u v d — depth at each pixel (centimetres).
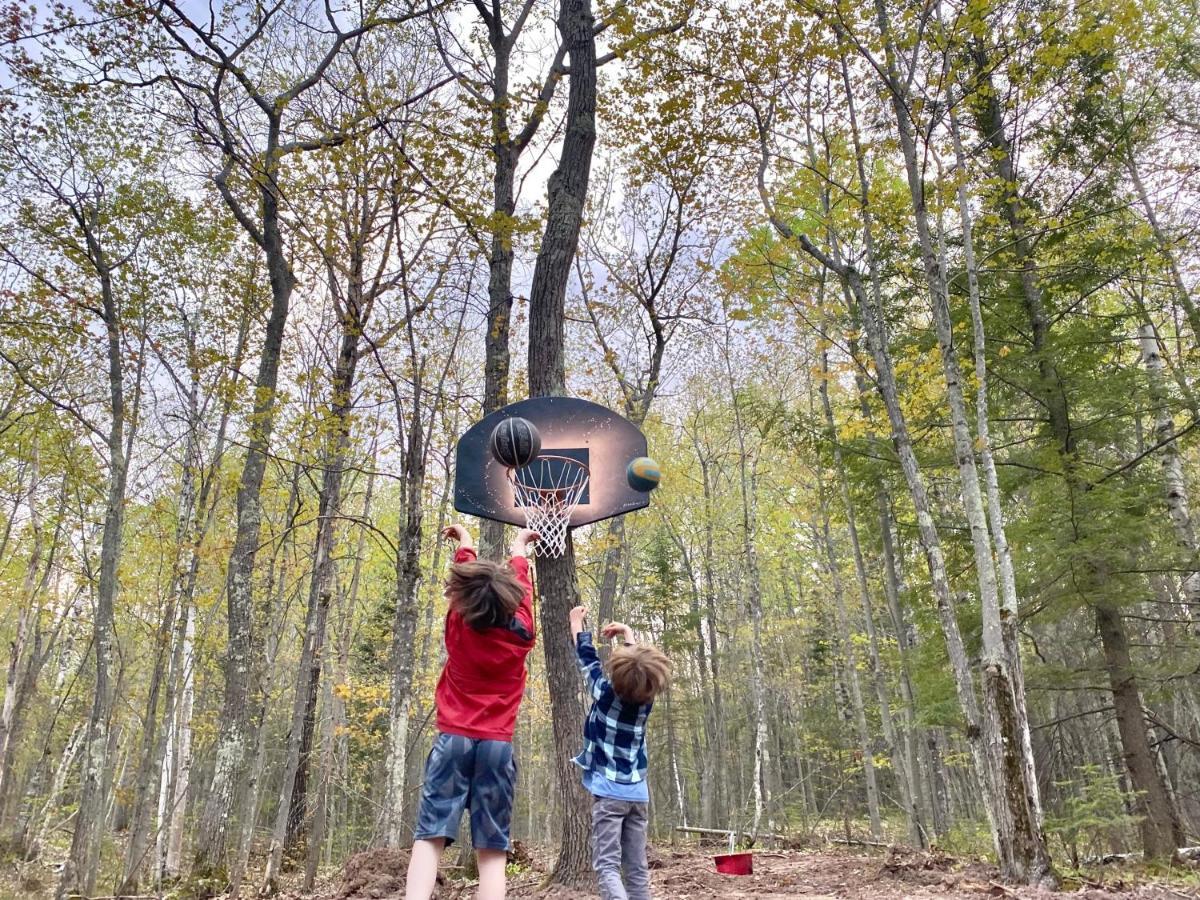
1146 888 627
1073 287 1222
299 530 1642
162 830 967
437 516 1688
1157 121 1227
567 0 918
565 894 654
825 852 1184
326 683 1736
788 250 1202
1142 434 1466
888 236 1214
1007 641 693
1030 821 650
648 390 1341
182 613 1138
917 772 1984
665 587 2872
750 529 1684
